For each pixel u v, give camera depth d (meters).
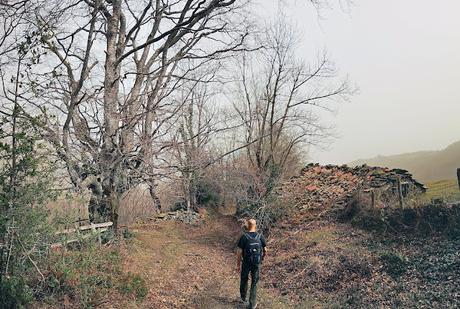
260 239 9.09
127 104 13.90
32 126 7.79
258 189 20.48
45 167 7.91
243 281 9.11
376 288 9.21
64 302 7.57
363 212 15.75
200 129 18.75
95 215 13.38
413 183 16.94
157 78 15.50
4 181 7.16
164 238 18.50
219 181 25.73
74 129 12.70
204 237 20.02
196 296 9.73
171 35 15.80
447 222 11.59
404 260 10.23
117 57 15.43
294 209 19.62
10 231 7.01
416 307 7.82
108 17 14.55
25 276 7.45
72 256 8.56
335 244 13.66
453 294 7.91
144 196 24.92
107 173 13.22
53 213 8.41
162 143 14.38
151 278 10.68
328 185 21.16
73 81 13.72
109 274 9.30
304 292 10.16
